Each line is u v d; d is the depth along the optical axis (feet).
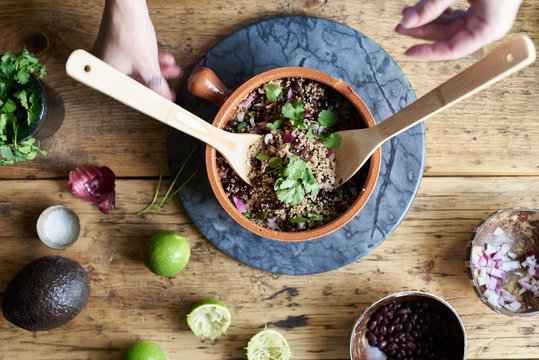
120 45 2.36
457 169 2.69
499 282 2.68
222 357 2.68
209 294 2.68
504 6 2.04
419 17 2.11
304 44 2.61
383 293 2.67
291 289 2.68
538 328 2.67
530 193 2.69
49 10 2.68
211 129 2.26
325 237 2.60
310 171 2.30
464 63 2.67
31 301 2.45
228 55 2.62
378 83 2.61
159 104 2.10
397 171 2.60
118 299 2.69
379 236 2.60
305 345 2.68
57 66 2.67
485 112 2.69
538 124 2.69
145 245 2.56
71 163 2.68
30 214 2.69
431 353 2.64
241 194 2.40
